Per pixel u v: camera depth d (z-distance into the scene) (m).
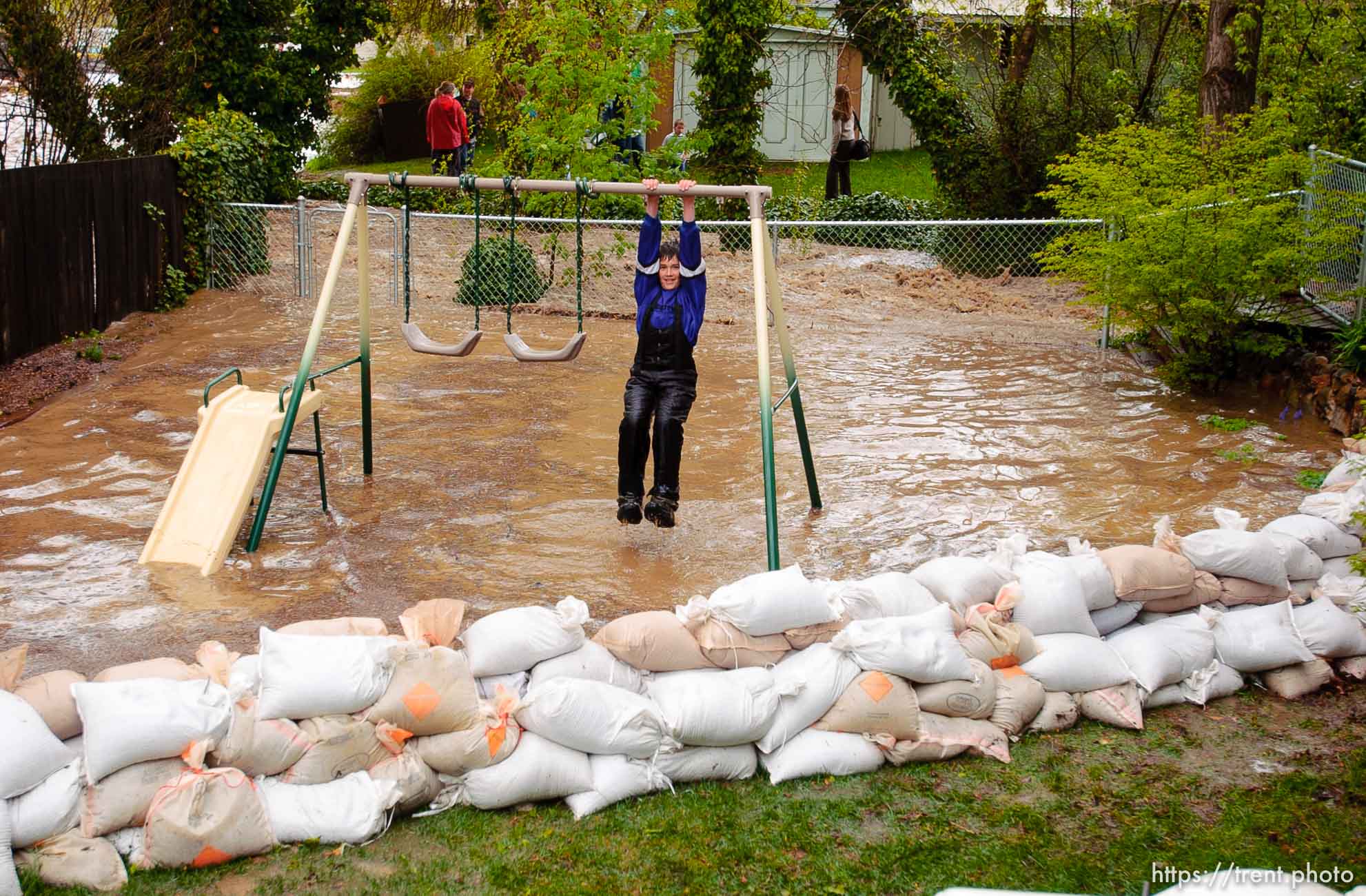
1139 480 7.91
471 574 6.22
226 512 6.42
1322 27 15.22
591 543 6.73
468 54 24.53
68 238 11.74
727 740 4.37
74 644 5.28
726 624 4.61
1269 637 5.17
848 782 4.41
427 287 14.93
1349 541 5.81
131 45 16.03
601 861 3.88
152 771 3.84
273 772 3.98
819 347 12.25
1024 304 14.61
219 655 4.30
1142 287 9.98
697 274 6.54
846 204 18.50
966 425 9.33
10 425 8.88
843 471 8.18
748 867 3.87
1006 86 17.16
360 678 4.07
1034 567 5.12
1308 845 4.01
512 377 10.77
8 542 6.55
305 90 19.28
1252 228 9.62
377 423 9.20
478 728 4.14
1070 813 4.20
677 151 15.24
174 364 10.99
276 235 17.61
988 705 4.66
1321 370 9.40
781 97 24.59
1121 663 4.95
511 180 6.56
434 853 3.90
